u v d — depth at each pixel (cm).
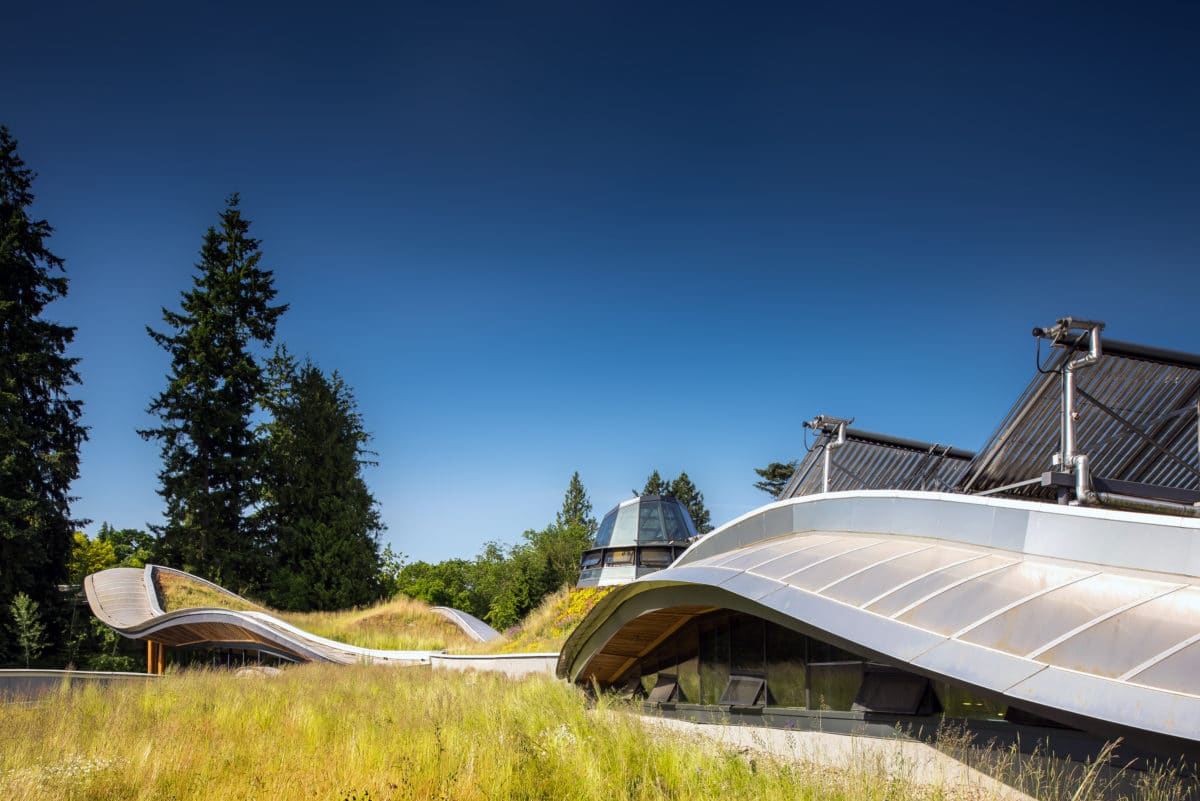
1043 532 886
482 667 2709
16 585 4144
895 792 788
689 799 832
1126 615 706
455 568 8531
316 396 6216
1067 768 791
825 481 1530
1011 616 766
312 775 947
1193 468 1078
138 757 1027
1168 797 675
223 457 5706
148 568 4909
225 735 1249
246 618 3834
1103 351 972
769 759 958
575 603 3130
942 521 1035
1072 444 970
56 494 4512
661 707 1594
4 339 4459
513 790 878
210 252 6212
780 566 1139
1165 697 592
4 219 4688
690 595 1347
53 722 1317
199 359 5725
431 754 1029
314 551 5741
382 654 3428
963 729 932
